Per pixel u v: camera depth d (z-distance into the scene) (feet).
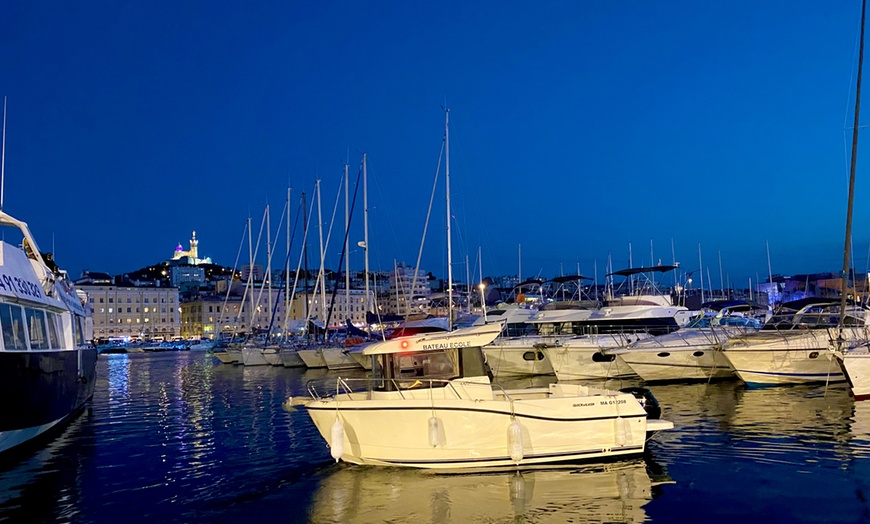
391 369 51.31
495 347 111.55
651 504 39.27
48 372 58.03
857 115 74.54
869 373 71.87
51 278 63.52
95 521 39.27
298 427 69.92
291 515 39.37
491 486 43.06
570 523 36.60
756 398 77.00
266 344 201.98
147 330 521.24
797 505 38.40
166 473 50.21
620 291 151.02
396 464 47.42
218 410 87.51
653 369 96.43
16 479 48.73
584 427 47.85
